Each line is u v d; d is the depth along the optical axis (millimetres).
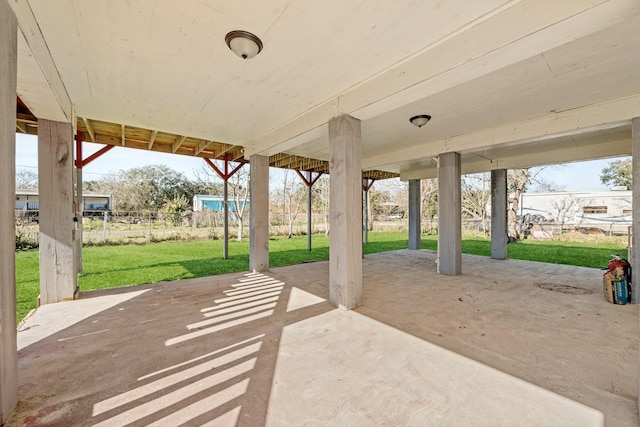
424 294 4059
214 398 1735
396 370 2045
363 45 2389
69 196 3674
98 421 1538
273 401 1704
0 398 1476
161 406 1662
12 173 1627
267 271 5684
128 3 1931
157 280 4945
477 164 7484
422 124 4000
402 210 20125
